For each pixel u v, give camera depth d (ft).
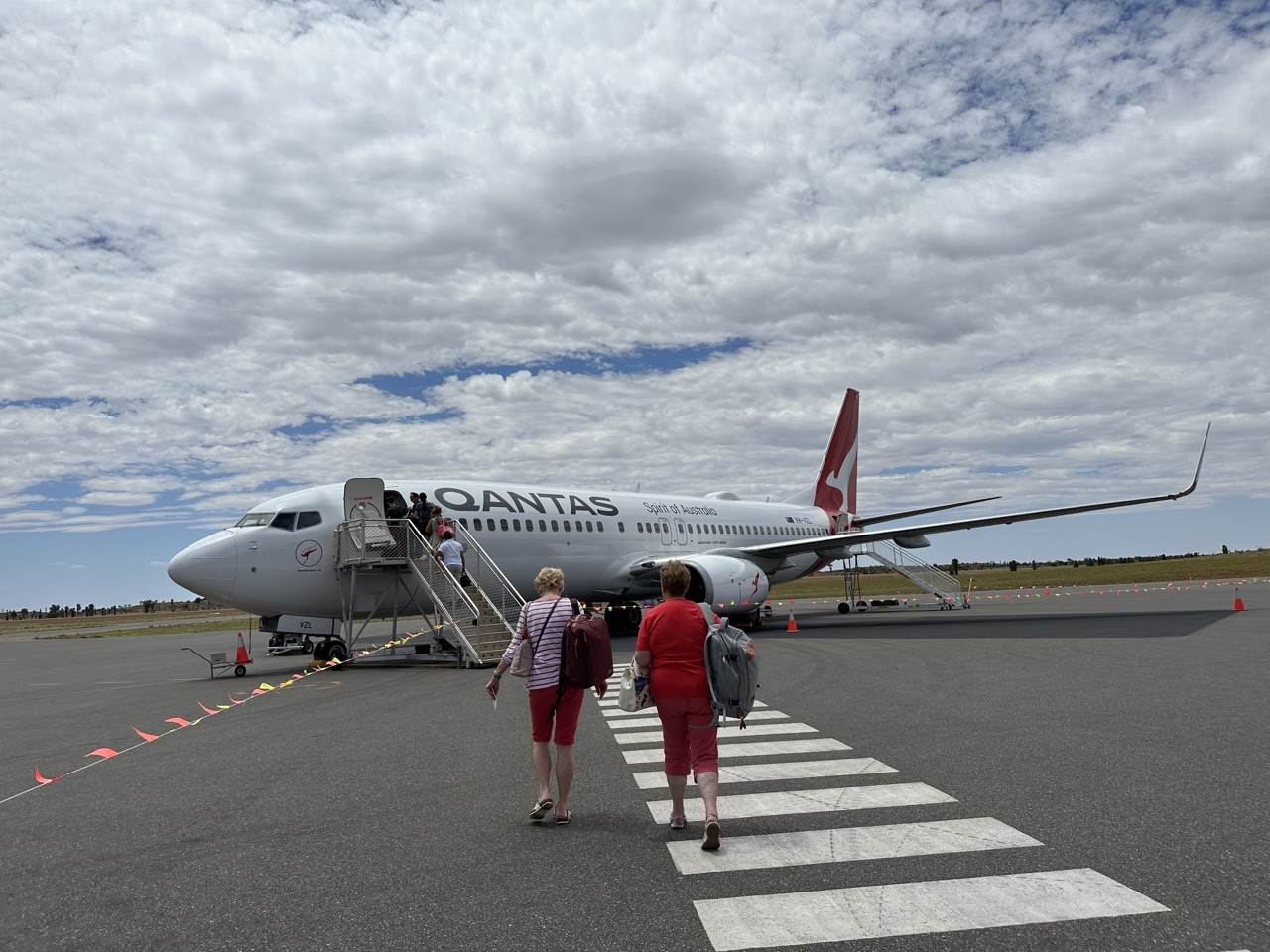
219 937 13.14
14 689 59.31
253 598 58.08
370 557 60.85
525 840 17.67
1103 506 76.84
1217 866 14.80
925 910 13.26
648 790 21.74
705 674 17.62
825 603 166.30
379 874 15.85
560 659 18.95
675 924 13.01
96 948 12.84
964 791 20.17
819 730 28.48
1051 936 12.18
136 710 42.78
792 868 15.43
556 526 76.69
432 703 39.73
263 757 27.99
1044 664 44.55
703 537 94.73
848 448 128.26
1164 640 55.93
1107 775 21.21
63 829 19.95
